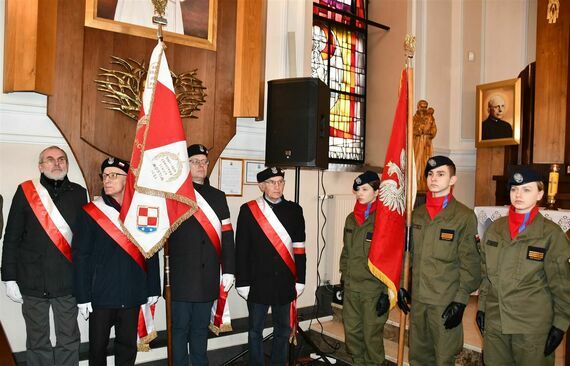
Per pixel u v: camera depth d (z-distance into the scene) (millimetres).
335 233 4734
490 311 2582
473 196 6156
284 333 3252
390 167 2887
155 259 2943
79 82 3373
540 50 5105
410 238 2873
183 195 2725
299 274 3309
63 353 3014
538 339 2418
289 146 3469
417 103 5578
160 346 3641
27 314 2934
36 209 2930
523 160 5453
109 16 3490
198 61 3850
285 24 4477
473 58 6125
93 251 2771
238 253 3225
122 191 2873
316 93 3445
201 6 3879
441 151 5891
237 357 3582
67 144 3439
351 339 3270
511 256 2502
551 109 5031
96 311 2734
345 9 5844
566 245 2377
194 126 3840
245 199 4238
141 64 3584
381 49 5934
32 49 3113
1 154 3225
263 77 4184
